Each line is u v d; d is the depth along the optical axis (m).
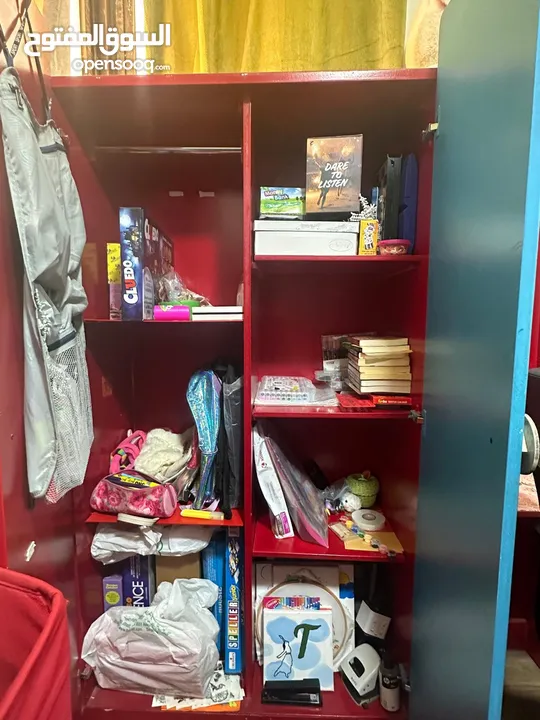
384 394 1.12
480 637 0.68
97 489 1.16
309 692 1.15
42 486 0.84
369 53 1.13
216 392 1.15
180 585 1.24
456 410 0.80
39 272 0.79
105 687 1.18
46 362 0.82
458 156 0.80
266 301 1.40
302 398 1.19
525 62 0.57
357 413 1.07
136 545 1.16
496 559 0.63
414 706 1.03
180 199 1.37
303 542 1.18
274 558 1.29
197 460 1.23
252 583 1.21
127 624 1.13
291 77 0.91
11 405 0.81
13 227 0.81
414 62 1.15
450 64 0.83
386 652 1.25
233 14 1.15
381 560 1.13
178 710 1.13
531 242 0.57
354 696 1.15
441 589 0.86
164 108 1.02
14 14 0.80
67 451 0.88
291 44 1.15
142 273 1.04
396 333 1.28
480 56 0.71
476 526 0.70
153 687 1.15
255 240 1.04
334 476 1.46
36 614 0.60
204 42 1.14
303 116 1.06
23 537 0.85
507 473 0.61
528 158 0.56
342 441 1.45
